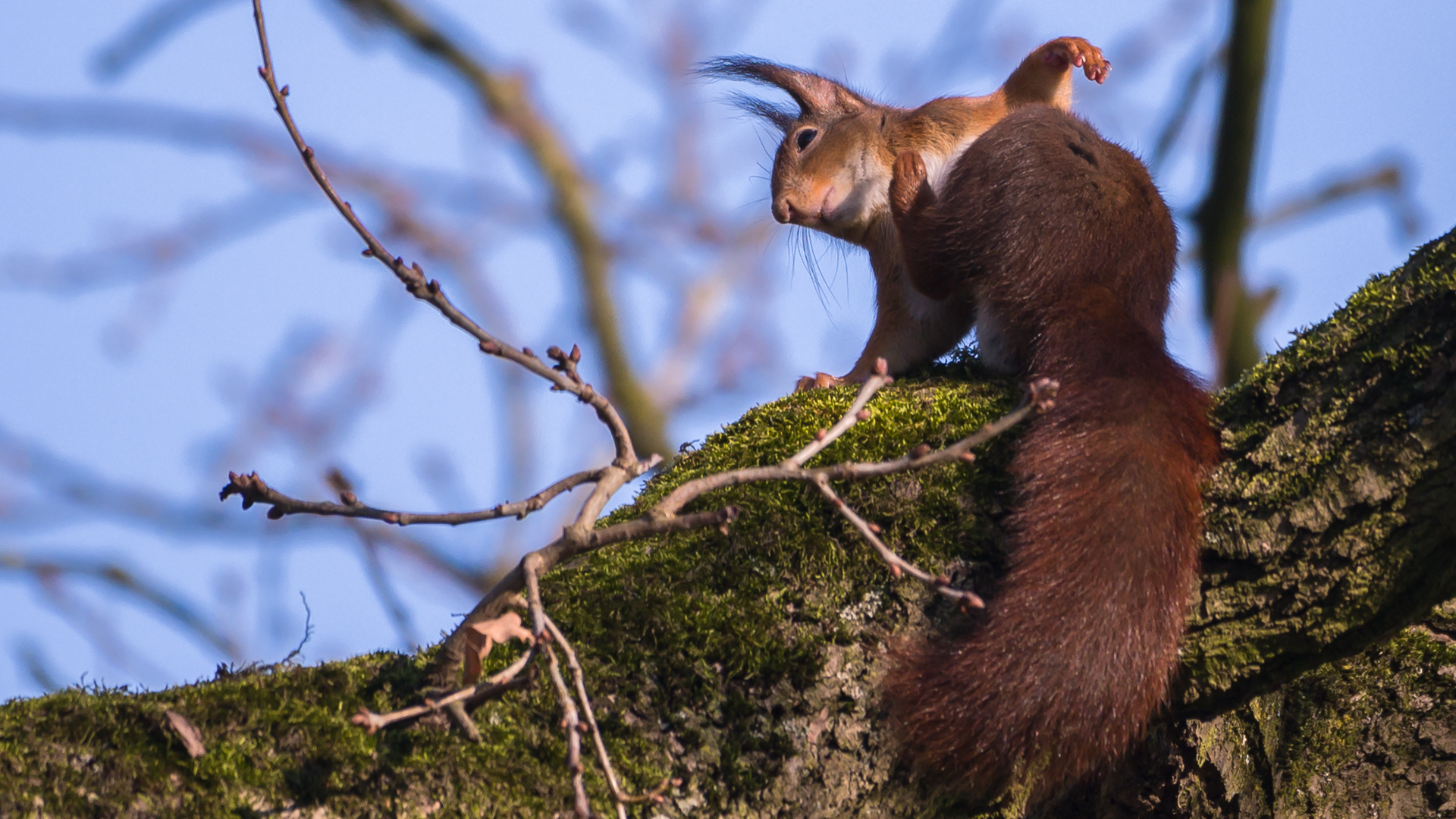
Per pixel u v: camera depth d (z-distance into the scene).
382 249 3.89
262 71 3.83
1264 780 5.82
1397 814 6.08
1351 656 5.44
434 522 4.00
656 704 4.60
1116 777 5.40
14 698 4.51
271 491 3.88
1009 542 5.20
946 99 9.10
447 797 4.18
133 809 3.93
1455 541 4.90
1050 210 6.85
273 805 4.04
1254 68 9.94
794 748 4.62
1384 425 4.99
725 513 4.06
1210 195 10.13
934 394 5.95
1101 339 6.08
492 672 4.54
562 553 4.19
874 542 4.04
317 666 4.55
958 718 4.73
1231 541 5.10
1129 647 4.91
